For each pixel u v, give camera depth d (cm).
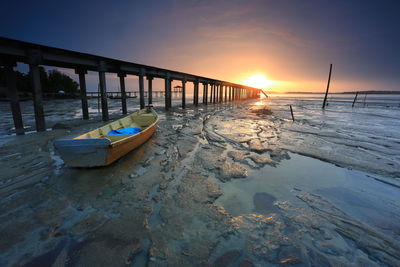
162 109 2180
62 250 276
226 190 455
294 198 429
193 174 530
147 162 601
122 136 634
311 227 336
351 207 398
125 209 371
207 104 3122
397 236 318
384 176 550
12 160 583
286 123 1442
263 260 267
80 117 1498
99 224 329
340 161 657
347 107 3262
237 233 317
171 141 838
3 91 3288
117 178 491
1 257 262
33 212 354
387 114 2208
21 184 450
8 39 750
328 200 423
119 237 301
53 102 3191
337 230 329
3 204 375
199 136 952
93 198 404
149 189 446
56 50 934
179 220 345
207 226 332
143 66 1623
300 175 548
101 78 1243
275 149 769
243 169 574
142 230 318
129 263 257
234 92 4772
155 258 265
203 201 406
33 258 262
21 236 298
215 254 275
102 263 256
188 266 254
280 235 315
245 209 384
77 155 493
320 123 1488
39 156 617
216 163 612
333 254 280
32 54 834
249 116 1803
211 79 3014
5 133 895
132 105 2888
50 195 410
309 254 279
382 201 424
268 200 419
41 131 923
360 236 316
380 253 282
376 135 1070
